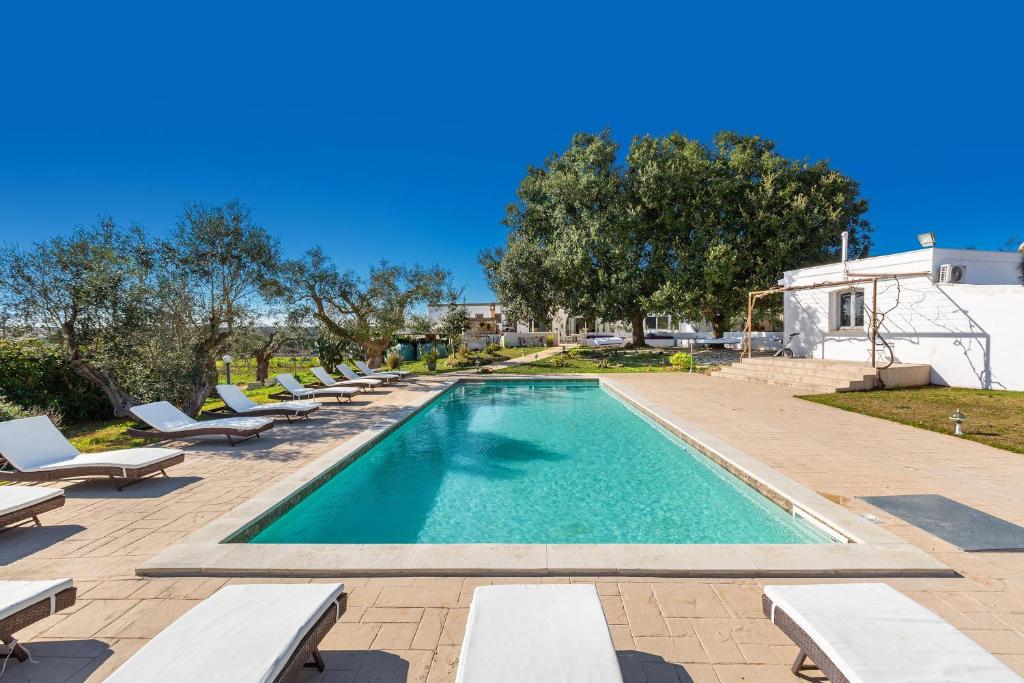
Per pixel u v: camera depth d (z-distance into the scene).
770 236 24.17
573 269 24.42
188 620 2.15
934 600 2.98
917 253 13.09
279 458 6.67
